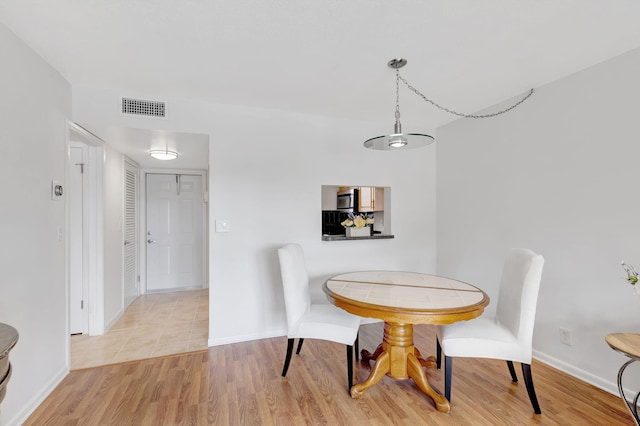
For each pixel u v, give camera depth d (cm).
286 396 203
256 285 297
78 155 302
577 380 223
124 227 381
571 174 231
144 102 265
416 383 203
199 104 280
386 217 366
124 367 242
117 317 355
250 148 296
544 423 176
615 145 206
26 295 183
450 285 227
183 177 488
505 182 285
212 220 284
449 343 191
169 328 328
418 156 368
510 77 237
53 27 171
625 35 182
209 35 181
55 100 220
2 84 164
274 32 178
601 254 213
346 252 336
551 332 244
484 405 193
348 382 210
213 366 243
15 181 174
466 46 193
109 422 177
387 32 178
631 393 197
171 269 486
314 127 321
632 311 198
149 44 190
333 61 212
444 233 361
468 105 296
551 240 245
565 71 228
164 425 175
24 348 181
